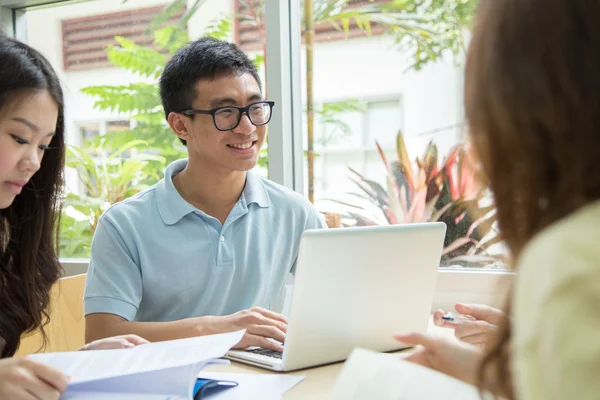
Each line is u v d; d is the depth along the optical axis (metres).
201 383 1.00
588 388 0.34
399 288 1.20
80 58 2.53
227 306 1.64
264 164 2.19
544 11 0.42
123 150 2.46
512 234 0.46
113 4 2.45
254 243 1.67
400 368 0.74
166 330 1.34
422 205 1.99
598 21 0.40
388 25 2.04
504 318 0.51
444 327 1.45
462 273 1.90
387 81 2.04
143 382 0.95
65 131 1.40
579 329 0.35
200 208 1.66
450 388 0.71
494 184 0.47
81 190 2.50
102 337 1.44
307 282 1.08
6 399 0.85
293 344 1.11
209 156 1.60
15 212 1.38
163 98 1.69
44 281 1.43
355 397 0.71
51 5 2.56
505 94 0.44
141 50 2.42
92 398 0.93
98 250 1.56
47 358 1.02
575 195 0.41
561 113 0.41
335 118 2.12
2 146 1.17
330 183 2.13
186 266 1.58
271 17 2.09
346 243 1.09
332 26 2.10
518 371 0.39
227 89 1.58
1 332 1.33
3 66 1.16
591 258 0.37
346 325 1.16
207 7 2.28
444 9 1.94
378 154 2.06
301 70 2.15
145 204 1.64
